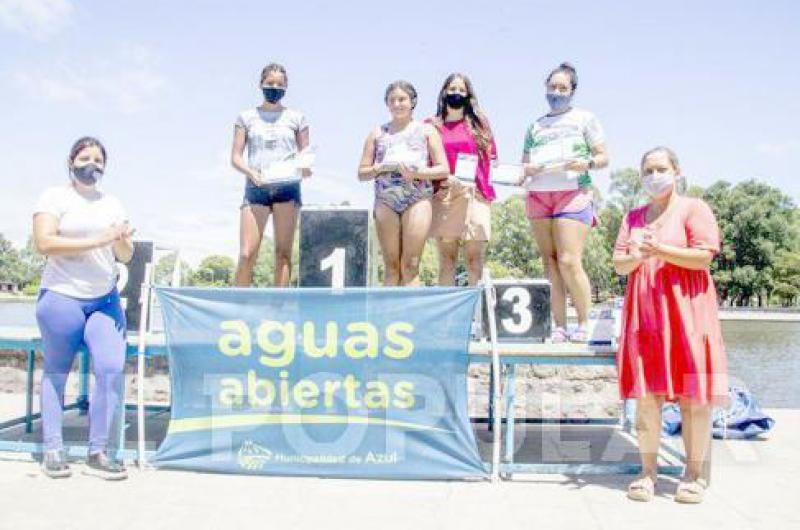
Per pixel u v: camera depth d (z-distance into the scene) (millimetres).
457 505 4043
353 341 4645
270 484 4426
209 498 4105
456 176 6020
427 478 4570
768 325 53375
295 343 4680
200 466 4680
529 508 4000
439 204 6262
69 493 4176
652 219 4453
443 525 3672
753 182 87438
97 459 4559
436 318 4625
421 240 5770
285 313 4703
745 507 4070
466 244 6422
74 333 4633
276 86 6133
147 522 3660
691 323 4203
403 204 5746
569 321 6820
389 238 5812
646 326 4316
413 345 4621
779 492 4410
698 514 3924
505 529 3625
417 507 3988
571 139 5816
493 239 76938
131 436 5824
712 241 4207
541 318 5297
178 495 4156
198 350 4742
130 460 4879
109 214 4742
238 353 4715
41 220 4543
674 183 4398
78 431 5996
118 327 4785
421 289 4641
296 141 6332
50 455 4520
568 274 5902
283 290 4707
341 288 4672
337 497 4168
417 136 5711
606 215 78438
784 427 6824
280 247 6273
